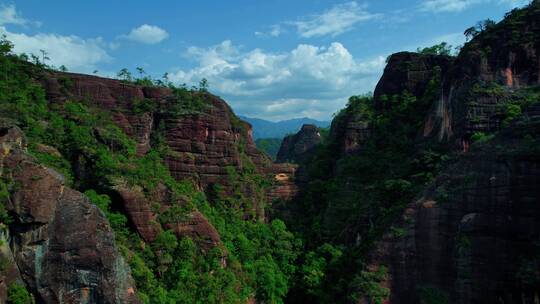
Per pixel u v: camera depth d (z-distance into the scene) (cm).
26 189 3912
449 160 5894
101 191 5234
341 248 6450
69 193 4147
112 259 4081
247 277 5797
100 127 6134
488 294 4831
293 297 6244
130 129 6706
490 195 5016
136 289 4300
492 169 5069
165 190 5681
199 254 5438
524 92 6275
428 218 5378
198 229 5562
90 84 6800
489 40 6844
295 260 6788
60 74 6681
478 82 6512
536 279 4484
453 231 5209
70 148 5534
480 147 5409
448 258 5181
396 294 5309
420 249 5350
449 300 5053
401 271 5362
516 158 4916
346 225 6719
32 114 5647
